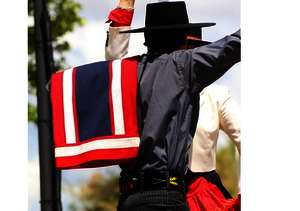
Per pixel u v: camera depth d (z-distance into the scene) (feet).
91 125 30.22
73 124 30.42
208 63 29.50
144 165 29.89
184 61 29.89
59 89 30.71
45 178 45.98
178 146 29.81
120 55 34.22
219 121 36.45
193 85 29.86
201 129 35.88
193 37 34.68
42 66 46.98
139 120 30.04
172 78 29.91
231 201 35.88
